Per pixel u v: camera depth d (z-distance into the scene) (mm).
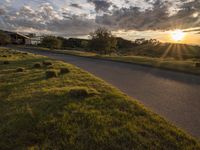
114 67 22766
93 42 49031
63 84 11016
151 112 6996
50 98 8336
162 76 16609
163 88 11898
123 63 27375
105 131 5492
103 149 4730
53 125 5879
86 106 7293
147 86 12383
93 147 4809
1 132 5648
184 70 19234
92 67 22453
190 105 8438
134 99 8570
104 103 7609
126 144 4895
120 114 6609
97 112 6750
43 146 4867
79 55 42156
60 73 14773
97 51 51094
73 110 6930
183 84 13227
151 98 9508
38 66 18359
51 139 5184
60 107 7230
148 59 30844
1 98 8797
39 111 6938
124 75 16891
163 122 6160
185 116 7109
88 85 10836
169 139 5102
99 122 6008
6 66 19125
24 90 9898
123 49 115062
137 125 5859
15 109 7320
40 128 5730
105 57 36406
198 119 6840
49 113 6734
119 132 5434
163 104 8539
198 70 18797
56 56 39469
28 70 16312
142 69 21219
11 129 5777
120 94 9039
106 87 10438
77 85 10781
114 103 7637
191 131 5891
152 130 5555
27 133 5484
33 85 10898
